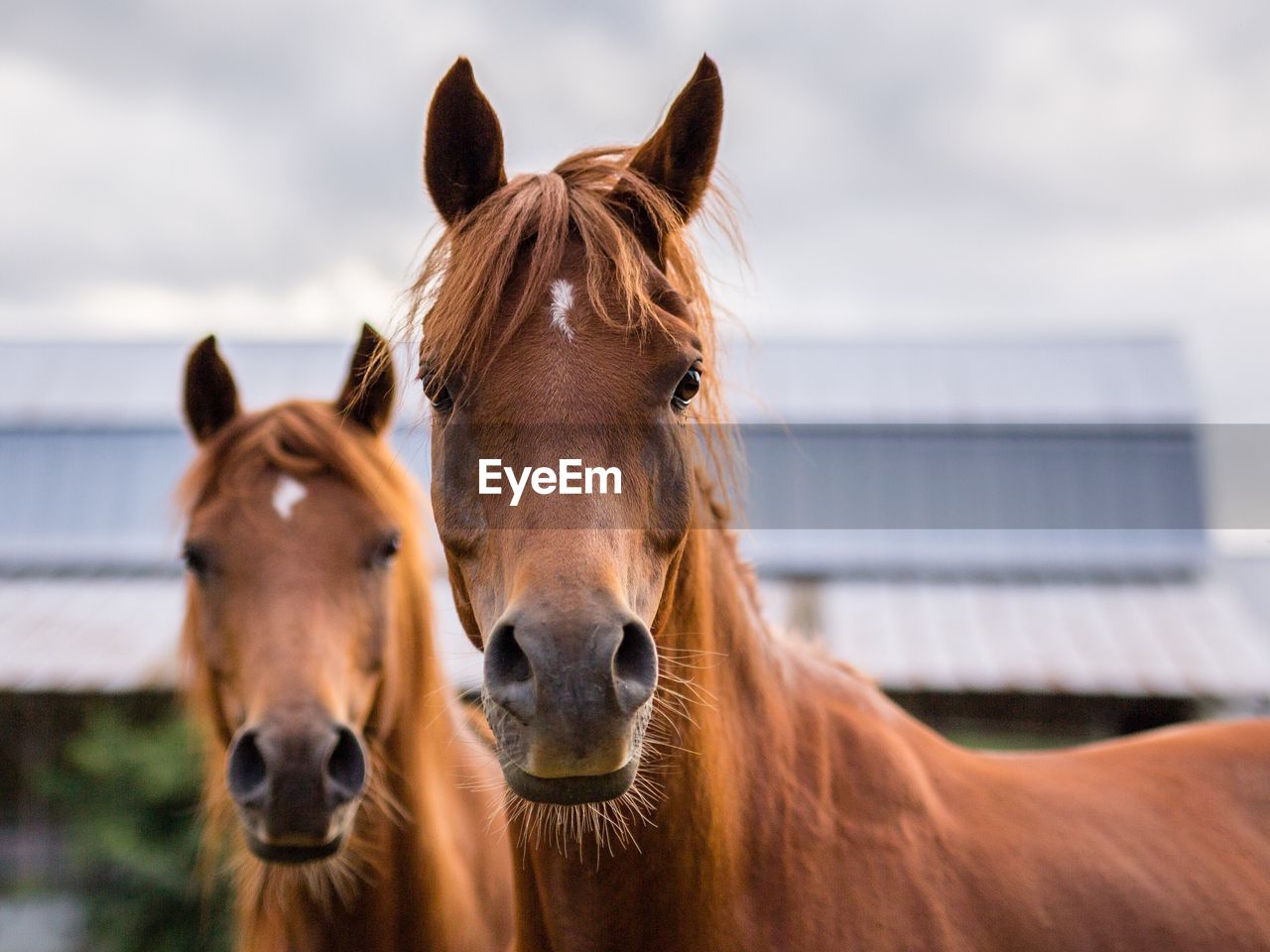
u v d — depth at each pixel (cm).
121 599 1302
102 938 739
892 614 1313
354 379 314
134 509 1442
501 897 327
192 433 316
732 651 200
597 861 180
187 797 750
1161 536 1432
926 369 1580
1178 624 1292
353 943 281
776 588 1380
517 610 150
